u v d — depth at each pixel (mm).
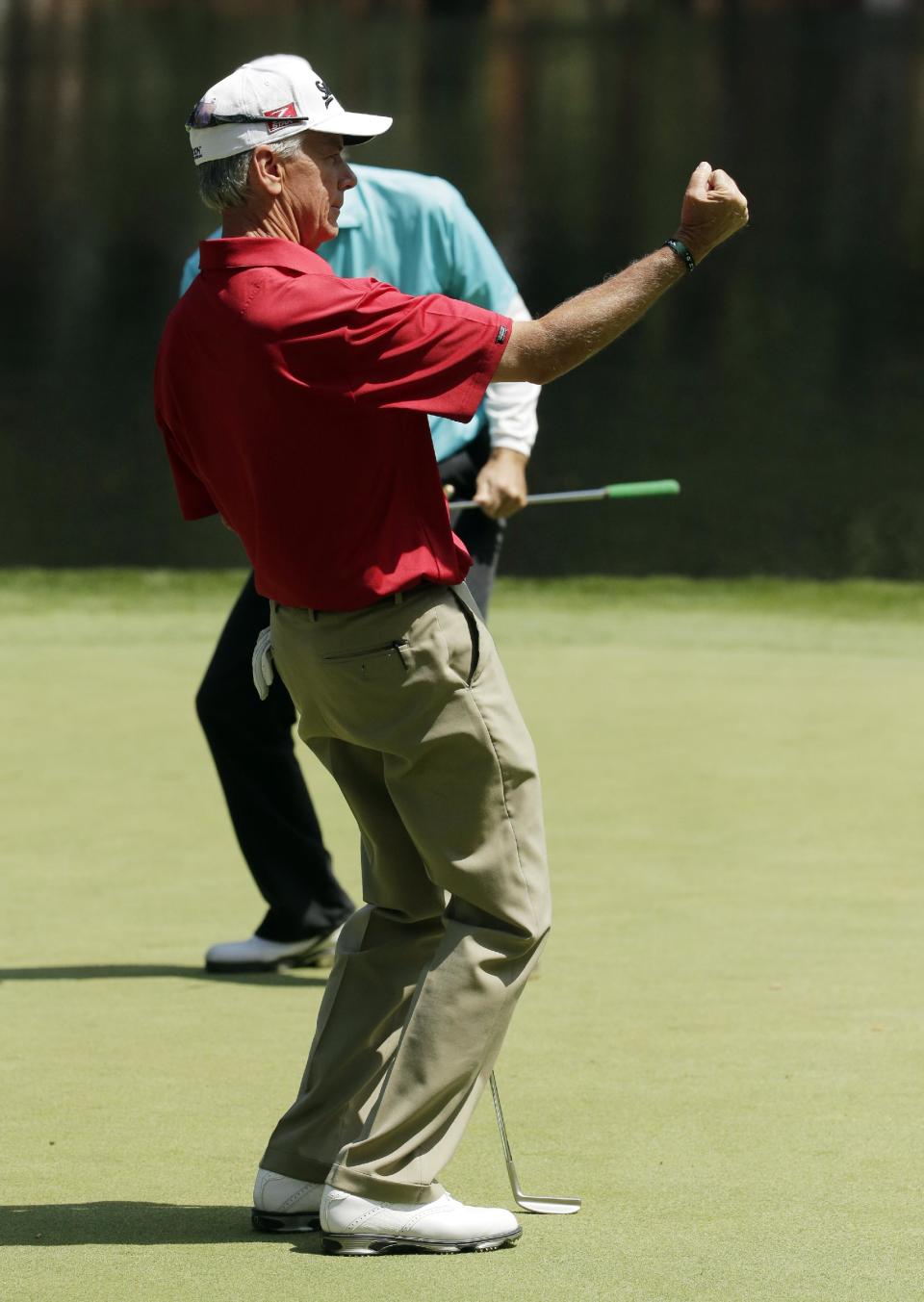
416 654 10391
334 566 10297
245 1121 12945
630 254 115750
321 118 10547
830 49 190875
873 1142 12422
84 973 16891
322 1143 11078
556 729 27484
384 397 10133
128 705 29328
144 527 58031
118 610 38250
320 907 17266
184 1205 11430
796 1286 10047
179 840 21781
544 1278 10195
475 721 10484
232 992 16391
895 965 16719
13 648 34156
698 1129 12703
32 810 23047
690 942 17500
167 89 171250
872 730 27562
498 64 182125
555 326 10289
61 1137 12602
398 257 17406
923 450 67375
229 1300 9883
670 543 55250
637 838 21562
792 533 56062
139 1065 14211
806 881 19766
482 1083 10781
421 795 10609
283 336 10086
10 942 17891
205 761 25781
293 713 16922
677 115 159750
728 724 28016
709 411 75000
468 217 17516
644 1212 11234
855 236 117125
